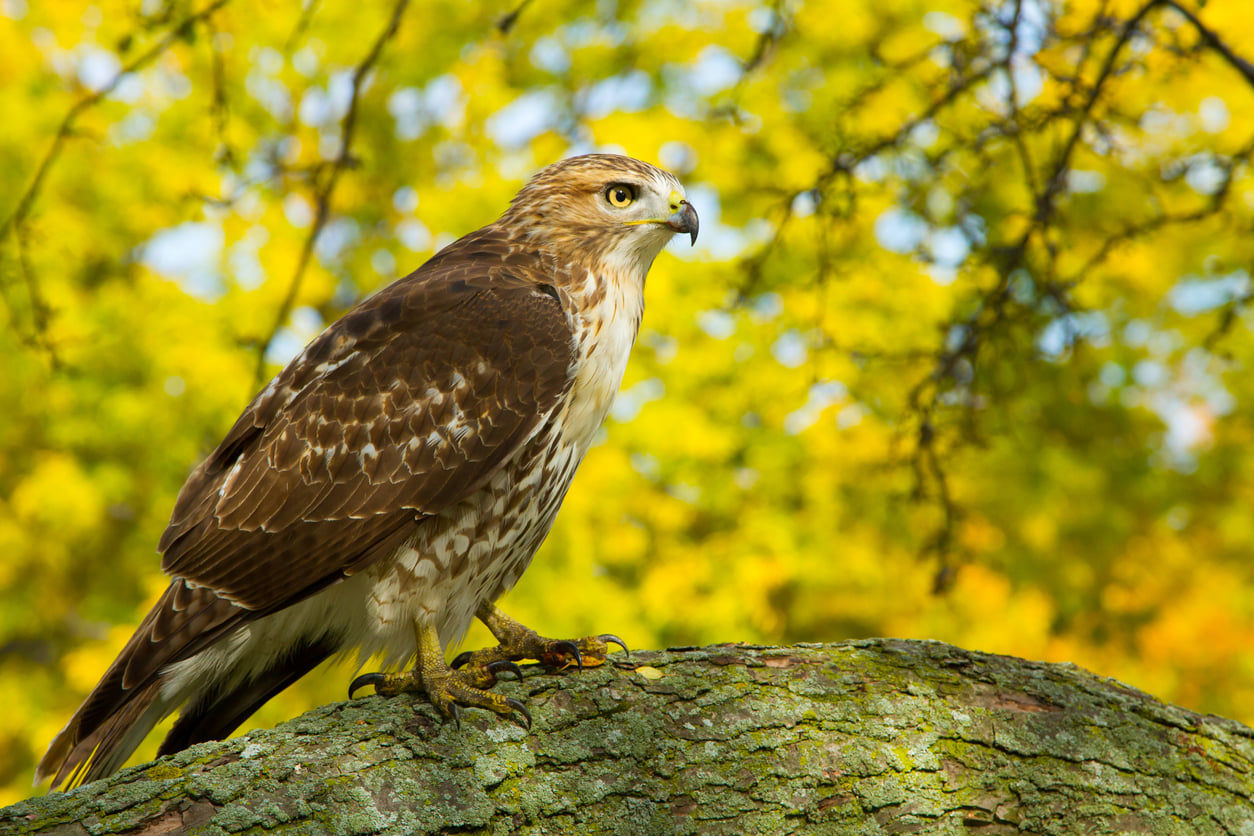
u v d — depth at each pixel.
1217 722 5.00
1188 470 16.42
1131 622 17.48
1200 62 8.73
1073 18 9.41
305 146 14.83
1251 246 12.60
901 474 12.89
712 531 14.85
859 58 12.83
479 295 6.07
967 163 9.51
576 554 13.45
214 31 8.47
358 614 5.93
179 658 5.53
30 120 14.42
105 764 5.42
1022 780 4.63
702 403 13.93
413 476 5.73
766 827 4.41
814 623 15.79
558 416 6.07
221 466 6.10
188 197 9.46
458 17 14.56
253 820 4.02
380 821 4.13
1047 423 14.92
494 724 4.57
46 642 19.75
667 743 4.55
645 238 6.65
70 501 15.14
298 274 8.80
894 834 4.48
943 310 12.44
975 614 14.69
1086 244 13.09
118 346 14.70
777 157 12.78
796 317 12.66
